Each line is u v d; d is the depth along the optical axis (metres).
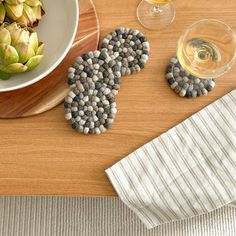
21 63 1.04
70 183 1.07
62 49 1.11
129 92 1.11
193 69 1.07
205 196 1.08
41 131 1.09
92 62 1.11
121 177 1.07
